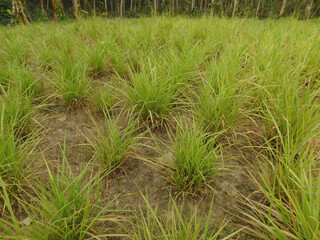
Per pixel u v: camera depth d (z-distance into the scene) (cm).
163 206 154
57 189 125
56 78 268
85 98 256
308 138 152
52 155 192
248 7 507
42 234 114
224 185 167
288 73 216
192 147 150
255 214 145
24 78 246
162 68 250
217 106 199
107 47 334
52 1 877
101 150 177
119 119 235
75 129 223
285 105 187
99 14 654
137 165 186
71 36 432
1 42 409
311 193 108
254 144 197
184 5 2325
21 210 148
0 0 1087
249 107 209
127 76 309
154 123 223
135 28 507
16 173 153
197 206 153
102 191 164
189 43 353
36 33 552
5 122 190
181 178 157
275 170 154
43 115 241
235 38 354
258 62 262
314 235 96
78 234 128
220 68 230
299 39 356
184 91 258
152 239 129
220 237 133
